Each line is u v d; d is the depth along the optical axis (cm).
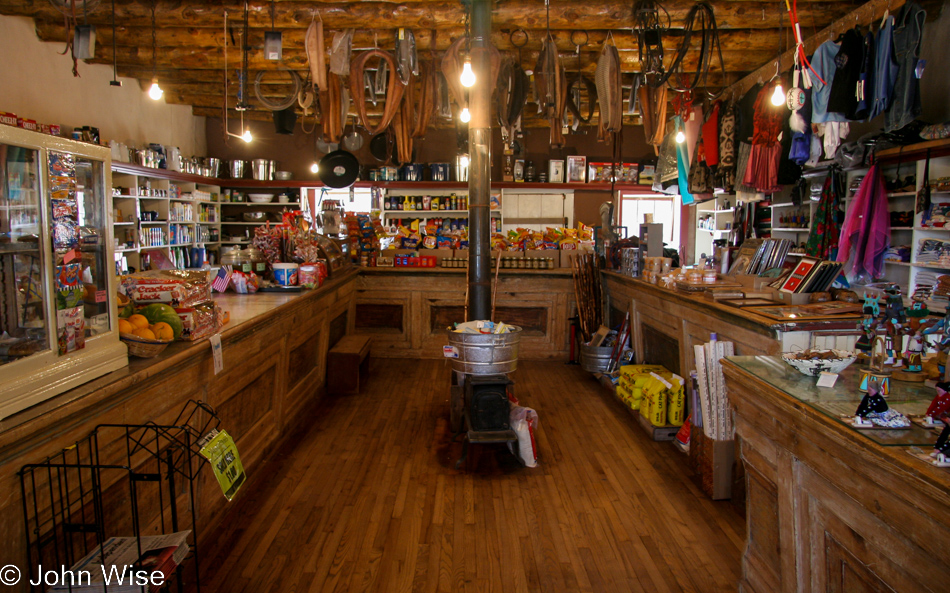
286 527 291
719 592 240
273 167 1022
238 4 534
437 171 1001
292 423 425
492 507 314
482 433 360
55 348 172
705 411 325
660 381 424
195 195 922
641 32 477
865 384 192
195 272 287
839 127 465
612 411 484
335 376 532
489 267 448
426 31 585
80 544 180
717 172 621
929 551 127
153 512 226
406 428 442
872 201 520
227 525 292
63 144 177
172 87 856
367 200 1034
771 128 530
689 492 332
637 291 524
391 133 729
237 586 241
